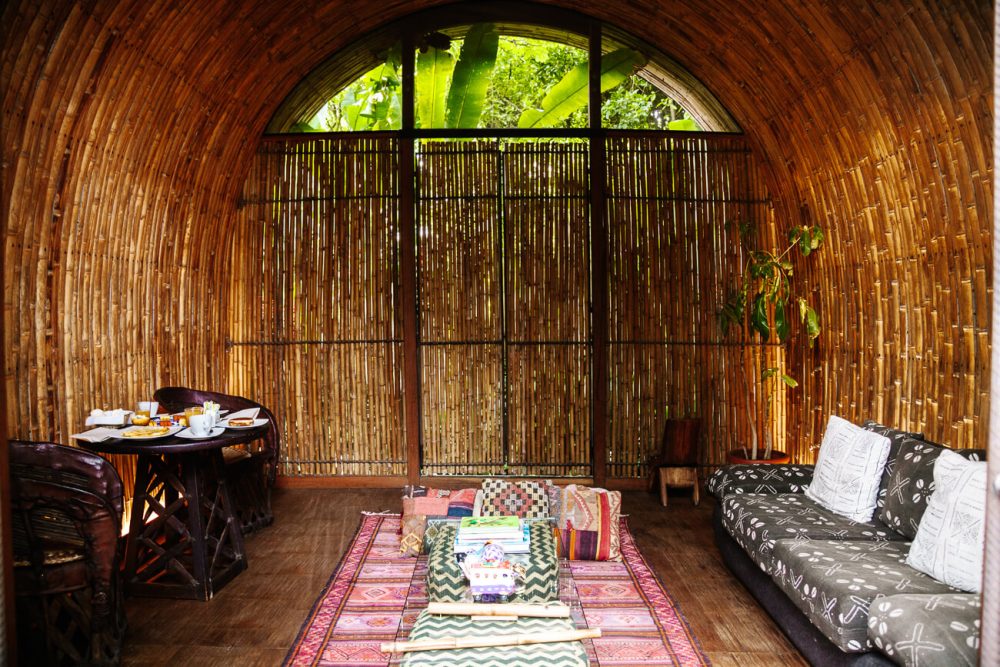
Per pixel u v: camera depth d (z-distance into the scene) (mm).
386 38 5555
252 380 5605
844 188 4395
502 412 5566
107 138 3846
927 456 3107
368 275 5527
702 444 5539
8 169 3205
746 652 2957
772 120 4922
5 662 1605
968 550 2441
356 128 8641
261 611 3393
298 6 4590
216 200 5191
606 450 5523
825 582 2584
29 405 3428
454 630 2508
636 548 4219
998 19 1454
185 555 4164
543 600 2902
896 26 3404
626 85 9688
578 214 5496
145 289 4469
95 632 2809
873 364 4230
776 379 5531
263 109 5281
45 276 3539
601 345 5461
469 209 5496
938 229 3551
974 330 3305
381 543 4320
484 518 3305
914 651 2082
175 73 4145
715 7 4469
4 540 1618
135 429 3459
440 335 5539
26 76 3174
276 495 5426
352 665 2855
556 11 5406
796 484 3951
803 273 5133
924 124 3496
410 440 5535
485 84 5855
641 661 2867
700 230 5496
